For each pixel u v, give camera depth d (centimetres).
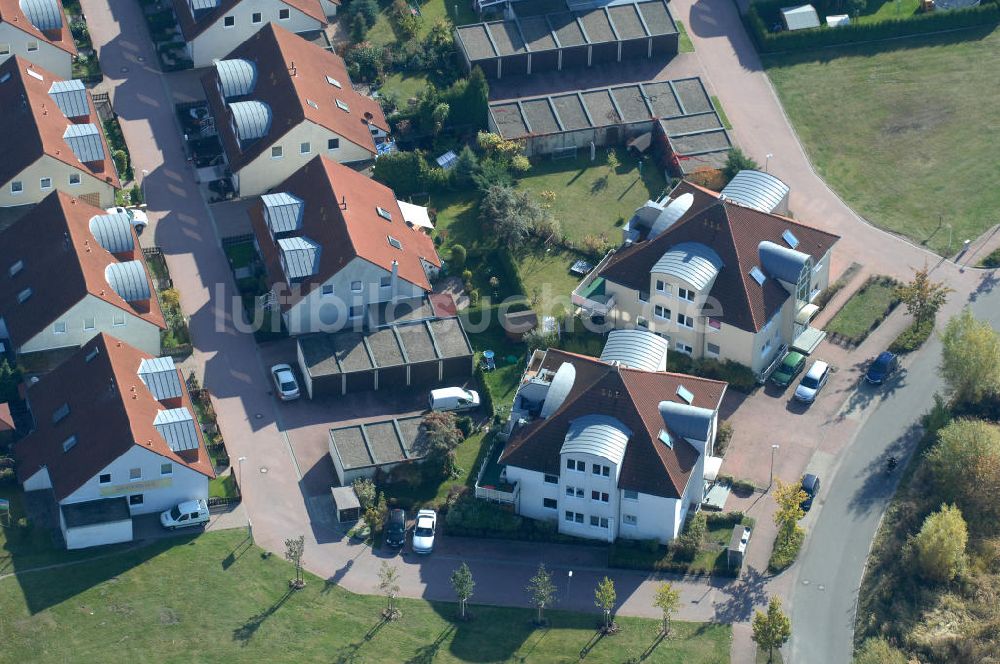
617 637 15162
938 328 18125
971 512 16300
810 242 17925
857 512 16338
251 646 14888
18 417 16750
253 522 16075
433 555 15900
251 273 18388
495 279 18375
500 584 15662
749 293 17300
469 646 15038
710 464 16325
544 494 16125
